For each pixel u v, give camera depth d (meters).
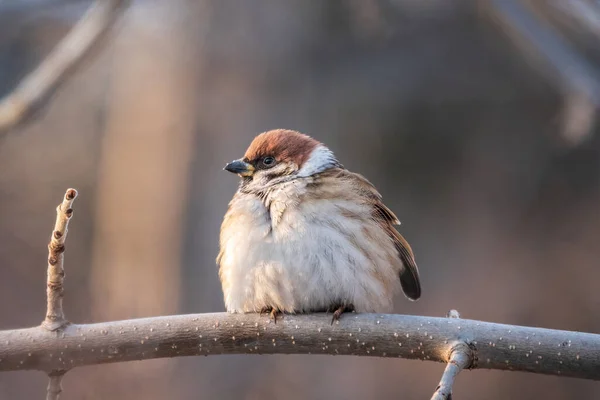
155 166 12.98
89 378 12.06
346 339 5.62
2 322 15.62
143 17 12.83
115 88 14.02
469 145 17.41
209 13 12.77
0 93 14.34
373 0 12.44
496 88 16.70
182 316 5.66
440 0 14.29
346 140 15.13
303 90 13.23
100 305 13.39
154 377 12.08
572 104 10.77
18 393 13.71
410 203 17.41
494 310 16.48
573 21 11.24
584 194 17.42
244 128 12.80
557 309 16.45
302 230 6.23
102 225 13.68
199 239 12.72
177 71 12.88
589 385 14.95
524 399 14.90
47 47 14.49
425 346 5.46
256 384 12.37
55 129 17.08
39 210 16.75
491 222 17.34
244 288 6.18
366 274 6.27
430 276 17.02
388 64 15.45
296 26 13.07
